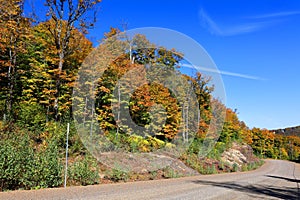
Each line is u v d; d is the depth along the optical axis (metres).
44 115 16.20
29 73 19.64
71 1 17.67
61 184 9.40
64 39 17.73
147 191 8.69
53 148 10.89
